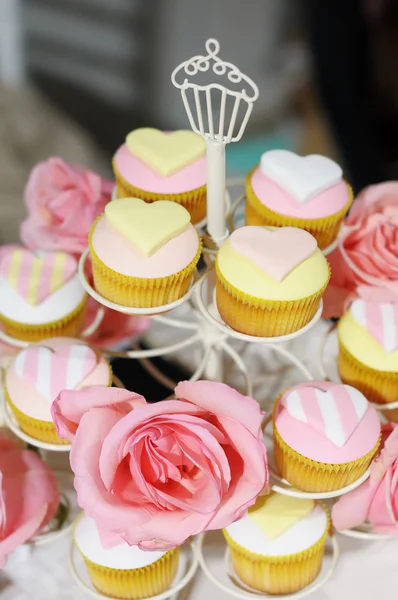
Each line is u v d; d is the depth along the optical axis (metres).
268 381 0.97
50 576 0.83
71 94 2.63
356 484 0.75
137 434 0.68
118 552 0.75
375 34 1.90
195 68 0.73
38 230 0.84
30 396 0.75
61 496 0.86
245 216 0.82
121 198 0.78
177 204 0.75
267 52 2.54
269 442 0.88
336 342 0.99
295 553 0.75
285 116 2.49
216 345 0.83
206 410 0.69
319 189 0.77
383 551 0.84
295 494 0.75
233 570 0.81
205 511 0.67
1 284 0.82
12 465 0.79
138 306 0.75
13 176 1.75
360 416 0.74
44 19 2.49
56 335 0.82
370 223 0.80
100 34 2.52
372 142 1.96
